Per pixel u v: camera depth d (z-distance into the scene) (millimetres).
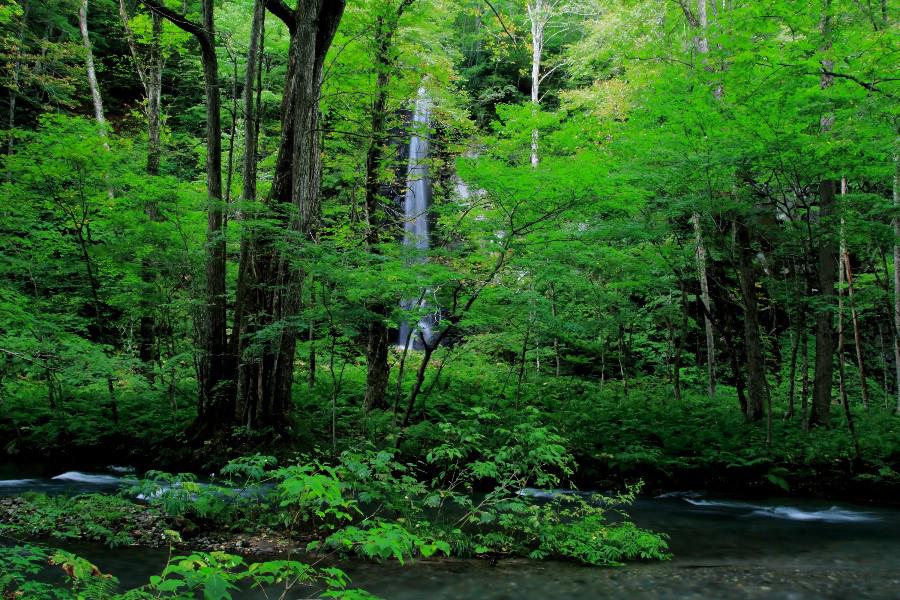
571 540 6473
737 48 9805
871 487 9305
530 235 8656
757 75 9477
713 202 9945
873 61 8352
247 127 10594
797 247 10859
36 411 12328
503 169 7668
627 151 10430
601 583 5488
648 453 10023
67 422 11578
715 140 9297
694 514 8445
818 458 9844
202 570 2527
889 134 8578
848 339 20578
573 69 22422
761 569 5973
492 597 5113
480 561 6152
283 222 10016
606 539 6609
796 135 8711
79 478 9625
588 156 7797
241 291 10547
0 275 11523
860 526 7820
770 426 10398
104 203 10914
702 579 5625
